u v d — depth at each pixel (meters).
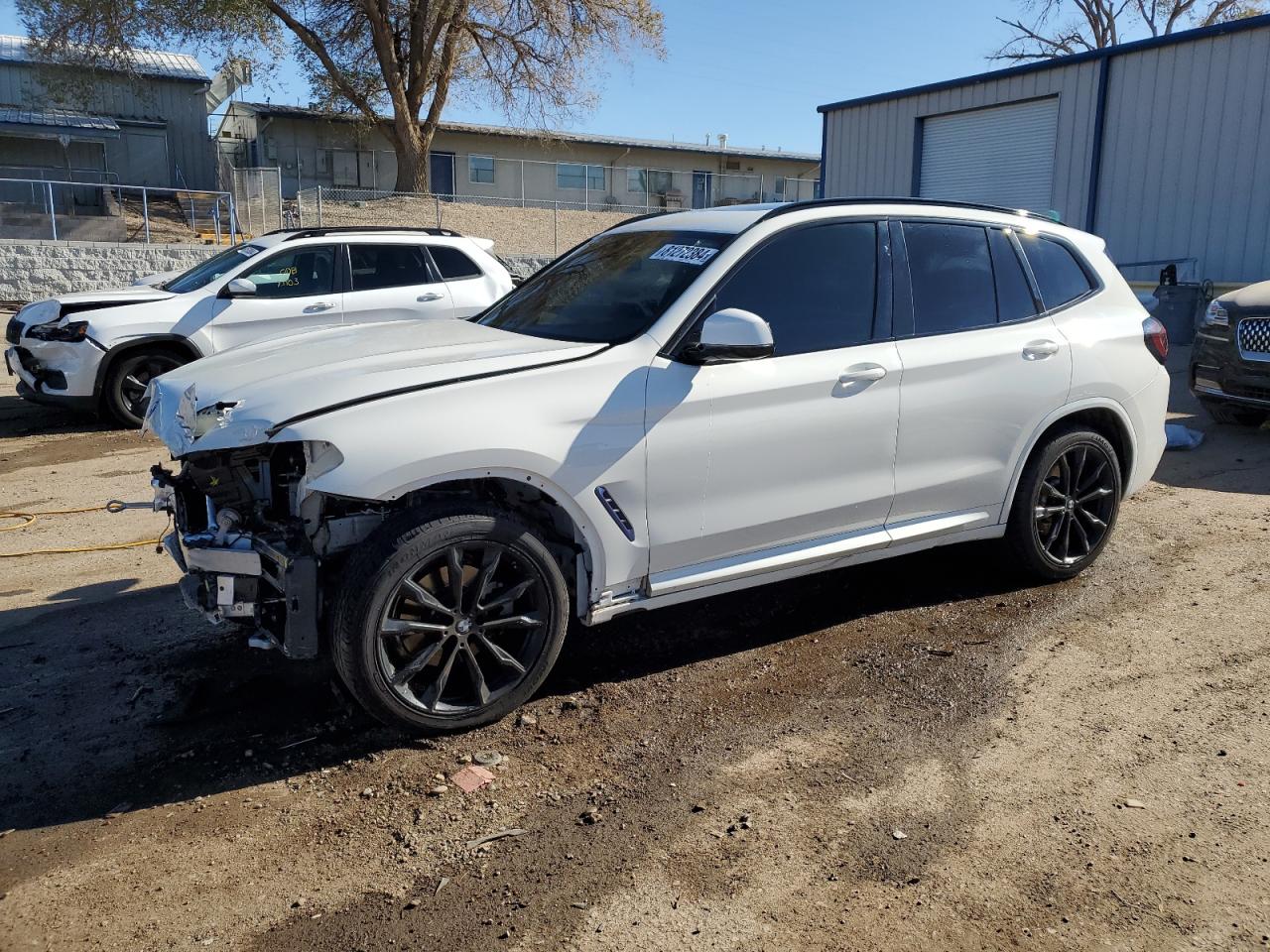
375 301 9.91
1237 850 3.03
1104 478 5.20
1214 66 16.48
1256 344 8.40
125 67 30.22
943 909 2.79
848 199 4.52
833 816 3.23
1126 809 3.25
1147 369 5.25
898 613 4.90
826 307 4.29
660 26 31.52
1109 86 18.12
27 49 30.00
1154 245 17.75
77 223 22.23
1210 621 4.73
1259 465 7.78
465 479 3.62
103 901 2.85
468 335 4.31
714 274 4.06
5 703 4.02
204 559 3.54
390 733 3.76
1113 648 4.46
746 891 2.88
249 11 28.25
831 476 4.27
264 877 2.96
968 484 4.70
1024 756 3.58
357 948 2.66
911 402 4.41
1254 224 16.20
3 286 20.98
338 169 37.34
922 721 3.84
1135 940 2.66
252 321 9.59
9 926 2.75
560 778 3.46
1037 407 4.80
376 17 29.95
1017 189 20.23
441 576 3.62
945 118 21.66
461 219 32.75
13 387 12.03
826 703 4.00
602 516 3.77
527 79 32.06
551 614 3.79
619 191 41.78
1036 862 2.99
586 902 2.83
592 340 4.05
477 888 2.90
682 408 3.86
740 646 4.55
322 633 3.69
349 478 3.34
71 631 4.73
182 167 36.69
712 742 3.70
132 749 3.67
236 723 3.85
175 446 3.56
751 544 4.17
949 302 4.64
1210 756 3.56
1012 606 4.95
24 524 6.55
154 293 9.81
